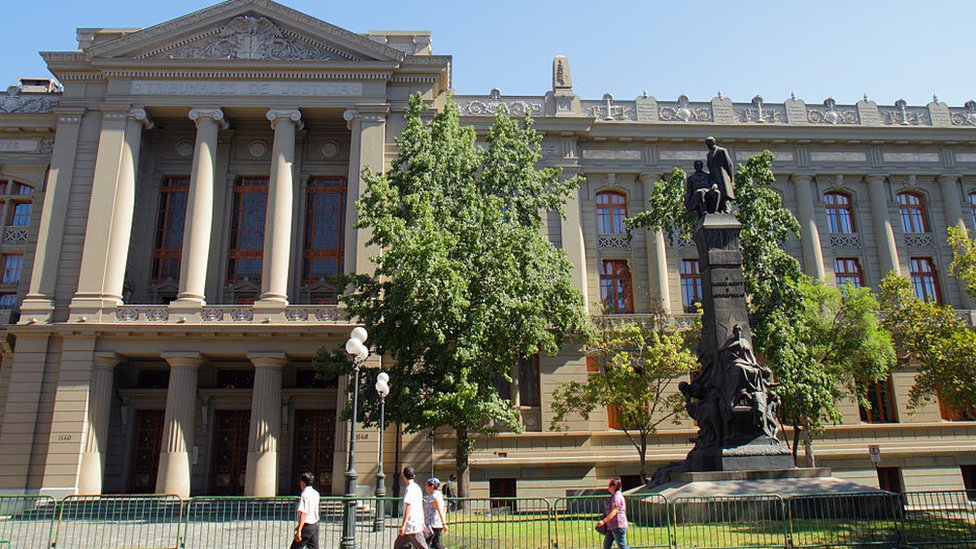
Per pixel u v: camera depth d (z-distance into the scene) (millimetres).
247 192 36125
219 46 34188
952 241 24938
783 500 13875
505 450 31438
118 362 30969
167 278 34719
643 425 28469
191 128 36125
